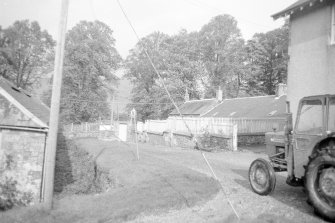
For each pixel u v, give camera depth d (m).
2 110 10.47
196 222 6.54
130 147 24.06
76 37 46.84
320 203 5.97
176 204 7.70
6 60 37.59
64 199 10.42
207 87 50.78
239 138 23.75
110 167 14.00
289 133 7.86
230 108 34.75
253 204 7.51
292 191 8.65
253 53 52.16
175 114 42.25
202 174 11.28
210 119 24.66
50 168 9.24
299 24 14.29
